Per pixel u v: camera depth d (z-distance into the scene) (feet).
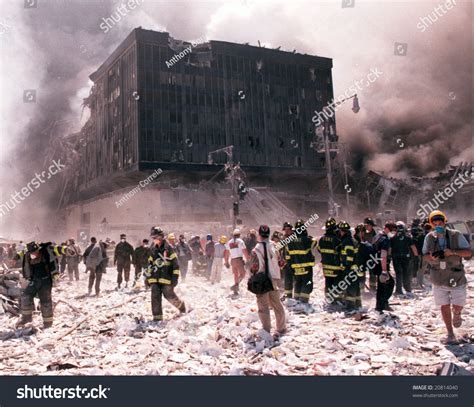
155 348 20.16
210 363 17.58
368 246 28.40
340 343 19.86
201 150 252.01
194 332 23.32
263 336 20.90
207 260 53.26
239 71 272.31
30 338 23.58
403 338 19.60
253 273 21.99
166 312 30.35
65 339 22.89
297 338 21.16
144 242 44.86
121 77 256.93
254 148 268.41
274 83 282.56
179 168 239.71
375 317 25.53
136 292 42.96
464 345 18.85
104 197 255.91
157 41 247.70
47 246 26.76
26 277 26.40
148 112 239.91
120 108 255.50
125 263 47.75
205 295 38.09
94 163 285.02
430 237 19.58
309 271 31.68
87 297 41.45
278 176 276.21
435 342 19.63
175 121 246.88
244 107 269.85
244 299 35.24
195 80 257.55
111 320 27.89
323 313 27.99
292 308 29.81
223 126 261.24
